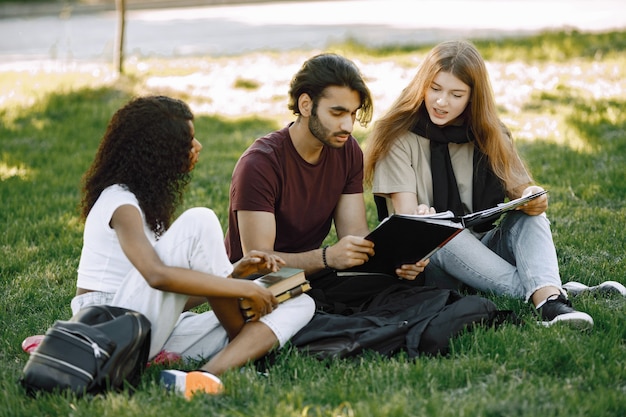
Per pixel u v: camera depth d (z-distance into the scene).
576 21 15.80
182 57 13.59
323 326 3.68
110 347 3.14
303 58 12.71
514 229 4.26
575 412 2.99
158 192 3.48
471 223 3.84
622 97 9.57
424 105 4.38
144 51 14.77
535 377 3.31
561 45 12.47
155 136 3.45
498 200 4.42
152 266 3.23
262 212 3.92
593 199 6.36
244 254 3.96
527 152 7.66
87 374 3.11
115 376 3.16
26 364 3.44
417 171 4.44
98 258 3.48
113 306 3.33
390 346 3.62
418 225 3.68
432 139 4.38
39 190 7.04
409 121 4.40
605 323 3.91
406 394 3.16
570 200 6.36
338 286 4.12
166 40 16.17
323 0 21.53
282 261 3.63
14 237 5.80
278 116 9.70
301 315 3.61
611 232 5.54
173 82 11.23
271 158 3.95
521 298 4.19
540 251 4.14
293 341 3.61
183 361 3.61
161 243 3.33
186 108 3.56
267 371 3.47
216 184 7.16
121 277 3.48
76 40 16.89
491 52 12.27
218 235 3.35
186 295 3.40
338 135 3.81
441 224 3.66
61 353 3.13
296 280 3.62
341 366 3.45
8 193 6.93
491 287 4.25
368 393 3.17
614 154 7.53
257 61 12.64
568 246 5.31
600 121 8.59
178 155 3.50
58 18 20.53
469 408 2.98
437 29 15.80
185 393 3.21
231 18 19.23
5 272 5.17
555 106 9.30
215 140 8.71
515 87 10.24
